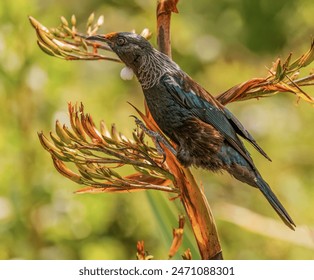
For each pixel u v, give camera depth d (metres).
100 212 12.41
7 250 11.70
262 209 13.05
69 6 16.58
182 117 7.91
